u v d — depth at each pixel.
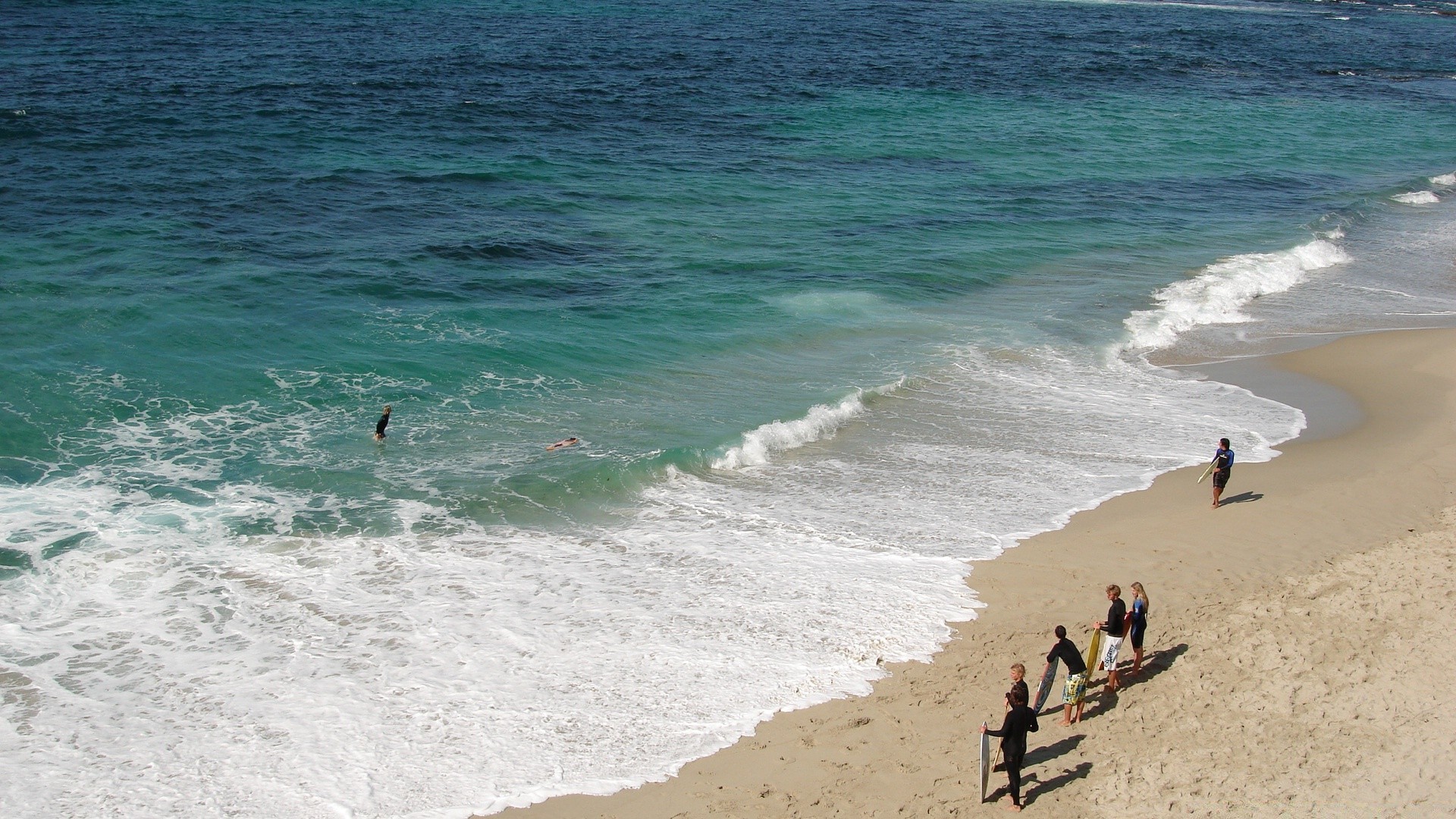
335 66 63.81
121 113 47.28
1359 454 22.20
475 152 46.12
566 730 13.85
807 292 32.31
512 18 93.62
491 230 35.69
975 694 14.57
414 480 20.17
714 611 16.47
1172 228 41.56
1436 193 49.56
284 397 23.12
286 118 49.34
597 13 101.56
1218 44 102.00
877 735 13.77
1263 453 22.38
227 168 40.41
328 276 30.09
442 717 14.02
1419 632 14.88
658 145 50.09
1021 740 12.16
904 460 22.03
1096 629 14.32
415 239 34.12
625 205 40.06
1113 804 12.27
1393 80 85.88
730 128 54.72
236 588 16.53
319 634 15.59
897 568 17.78
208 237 32.44
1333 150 58.53
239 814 12.33
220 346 25.08
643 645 15.59
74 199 34.88
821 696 14.58
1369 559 17.48
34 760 12.92
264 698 14.21
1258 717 13.51
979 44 93.31
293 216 35.41
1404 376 27.00
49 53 61.12
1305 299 34.16
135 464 19.86
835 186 44.97
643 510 19.66
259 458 20.53
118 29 72.69
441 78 62.34
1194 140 59.50
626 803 12.65
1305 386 26.47
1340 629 15.25
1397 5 152.50
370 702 14.23
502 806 12.59
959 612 16.55
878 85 70.38
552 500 19.77
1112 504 20.11
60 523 17.77
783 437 22.61
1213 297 33.34
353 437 21.72
